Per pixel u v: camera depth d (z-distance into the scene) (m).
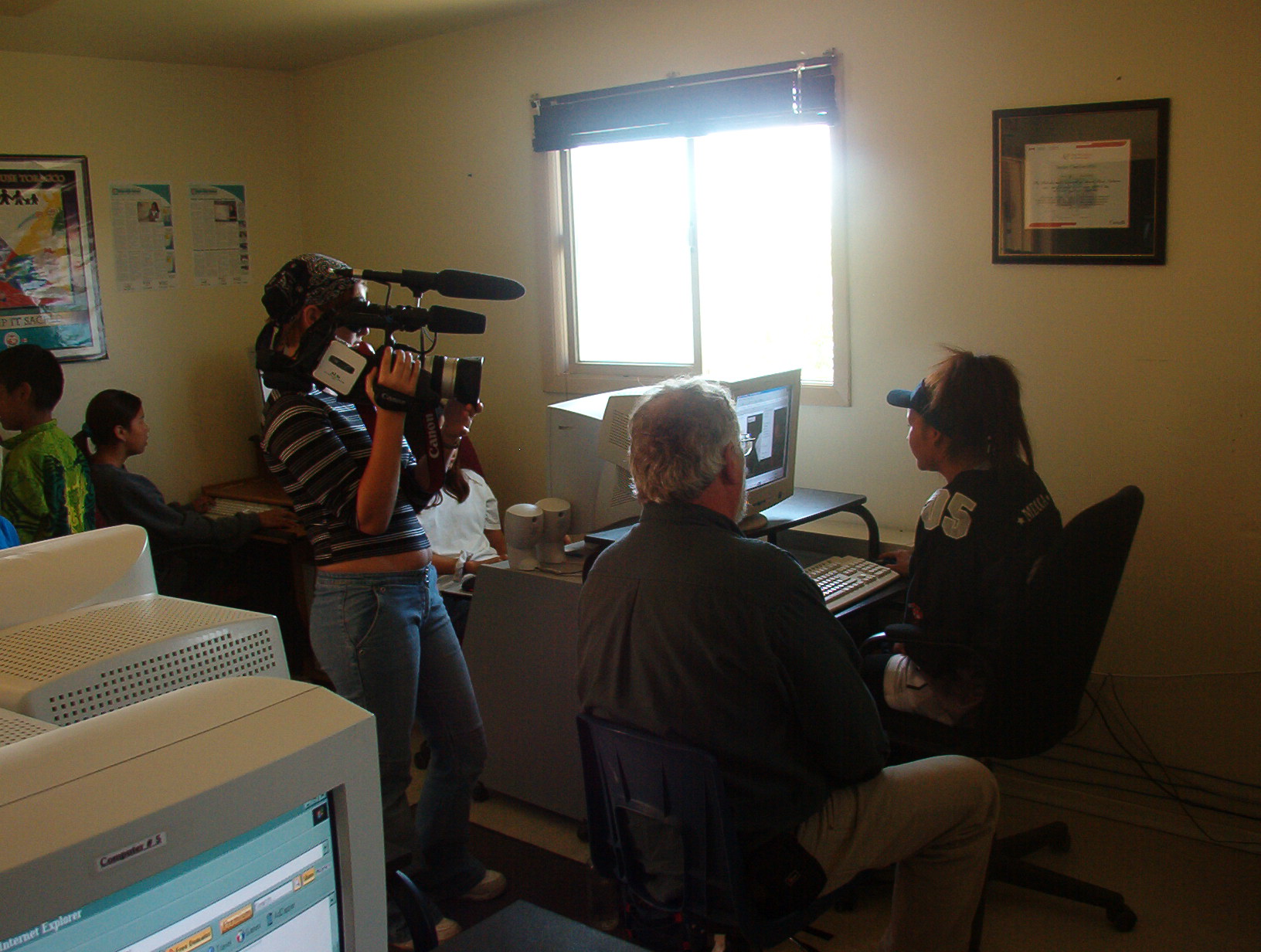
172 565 3.52
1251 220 2.36
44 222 3.54
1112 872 2.46
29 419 3.05
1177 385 2.51
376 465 1.81
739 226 3.24
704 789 1.48
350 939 0.83
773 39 2.99
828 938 1.92
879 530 3.02
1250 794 2.55
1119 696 2.70
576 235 3.59
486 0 3.20
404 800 2.05
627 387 3.51
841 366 3.02
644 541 1.56
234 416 4.18
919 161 2.80
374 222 4.07
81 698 0.93
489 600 2.71
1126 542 2.09
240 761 0.71
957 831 1.76
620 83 3.31
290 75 4.21
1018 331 2.72
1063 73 2.55
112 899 0.65
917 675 2.25
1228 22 2.33
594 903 2.34
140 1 2.91
